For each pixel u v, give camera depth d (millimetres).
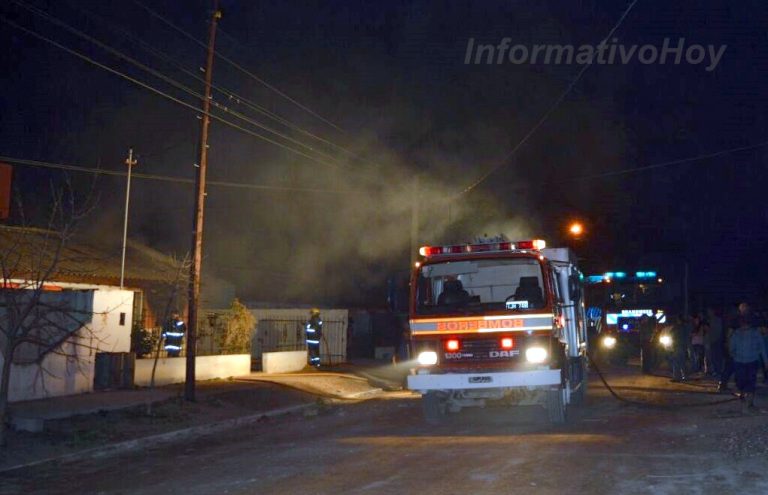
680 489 8781
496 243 14648
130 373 19531
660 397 19438
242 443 14047
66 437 13680
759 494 8531
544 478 9469
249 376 24391
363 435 14148
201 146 18281
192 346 18312
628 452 11203
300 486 9453
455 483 9336
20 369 16625
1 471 11570
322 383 23750
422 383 14008
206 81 18188
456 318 14156
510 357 13922
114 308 17875
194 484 9953
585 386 18562
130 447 13984
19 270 19594
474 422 15469
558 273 15984
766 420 14234
